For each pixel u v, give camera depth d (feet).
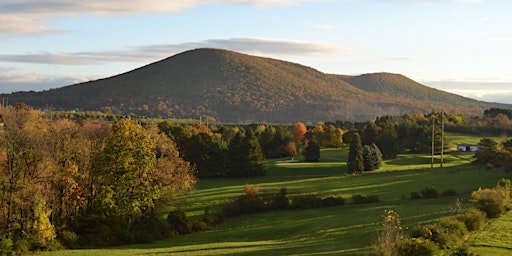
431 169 363.15
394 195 269.64
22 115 196.24
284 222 224.94
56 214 198.90
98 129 233.35
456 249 116.26
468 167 367.86
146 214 219.00
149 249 171.94
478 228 135.95
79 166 212.43
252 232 206.28
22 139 184.03
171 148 242.78
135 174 210.79
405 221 171.94
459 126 615.57
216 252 156.35
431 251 106.42
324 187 305.12
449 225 127.54
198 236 209.87
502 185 187.32
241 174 379.14
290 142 501.56
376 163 378.94
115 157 207.92
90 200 213.87
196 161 393.91
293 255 136.77
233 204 258.78
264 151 499.51
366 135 492.54
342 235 168.04
